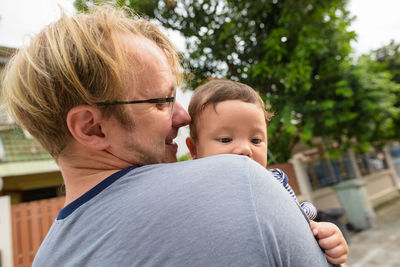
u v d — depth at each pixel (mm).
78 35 727
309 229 676
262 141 1369
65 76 704
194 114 1457
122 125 774
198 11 5410
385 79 6395
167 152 1021
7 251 4680
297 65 4965
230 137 1323
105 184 709
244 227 541
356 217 7477
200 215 562
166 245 554
